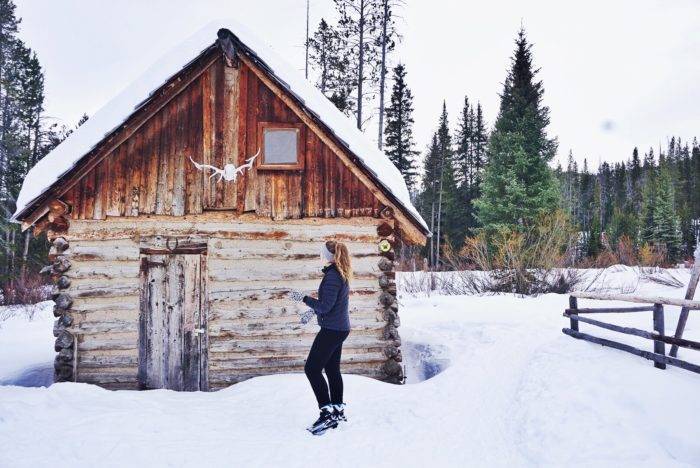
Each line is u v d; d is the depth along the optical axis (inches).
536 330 345.4
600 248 1278.3
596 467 137.1
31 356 348.5
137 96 272.4
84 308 264.1
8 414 176.9
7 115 1047.0
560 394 186.7
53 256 263.7
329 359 187.5
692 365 170.1
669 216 1658.5
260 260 276.1
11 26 1124.5
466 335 365.1
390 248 284.8
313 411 202.7
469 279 663.8
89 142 266.8
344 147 277.0
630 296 210.4
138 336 264.5
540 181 868.6
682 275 672.4
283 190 281.0
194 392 240.4
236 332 269.9
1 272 810.2
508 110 934.4
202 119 277.4
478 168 1630.2
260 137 280.5
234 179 276.7
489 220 899.4
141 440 164.6
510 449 165.9
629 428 151.9
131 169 271.4
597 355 213.0
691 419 147.9
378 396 225.5
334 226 283.1
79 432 167.8
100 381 261.4
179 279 269.7
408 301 582.9
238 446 164.2
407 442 171.2
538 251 637.3
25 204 253.8
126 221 269.1
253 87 282.0
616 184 3373.5
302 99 269.3
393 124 1138.7
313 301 179.8
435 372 318.7
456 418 195.6
